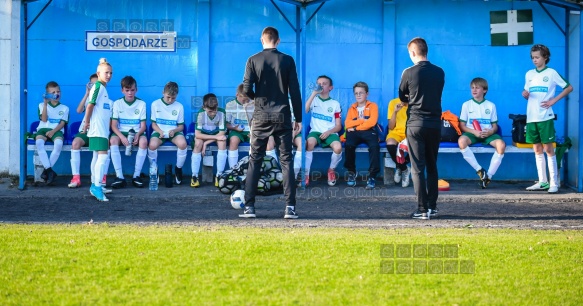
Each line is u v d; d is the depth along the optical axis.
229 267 6.49
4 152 12.59
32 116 12.72
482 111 12.34
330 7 12.88
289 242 7.43
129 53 12.83
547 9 12.82
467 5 12.93
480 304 5.66
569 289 6.04
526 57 12.95
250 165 9.38
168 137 12.16
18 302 5.58
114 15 12.79
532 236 8.00
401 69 12.96
